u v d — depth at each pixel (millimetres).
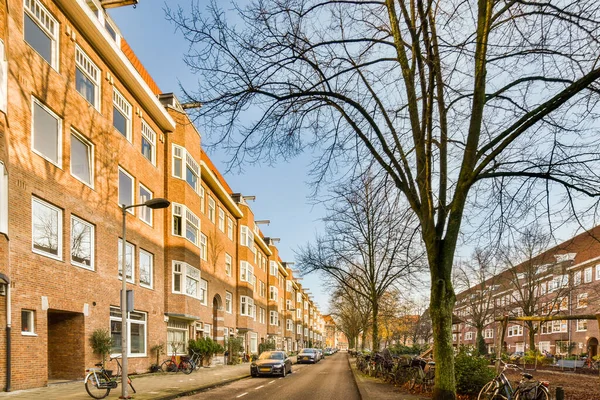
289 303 73375
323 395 14625
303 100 8797
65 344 15328
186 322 26312
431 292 8688
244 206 42031
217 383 17703
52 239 14195
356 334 55594
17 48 12766
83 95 16766
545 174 8516
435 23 8312
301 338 87438
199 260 27125
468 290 44156
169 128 24438
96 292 16422
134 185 20422
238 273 40531
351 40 8688
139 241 20406
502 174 8625
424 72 8375
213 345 27609
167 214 24078
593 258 41531
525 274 34031
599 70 7121
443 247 8609
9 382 11602
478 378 11570
